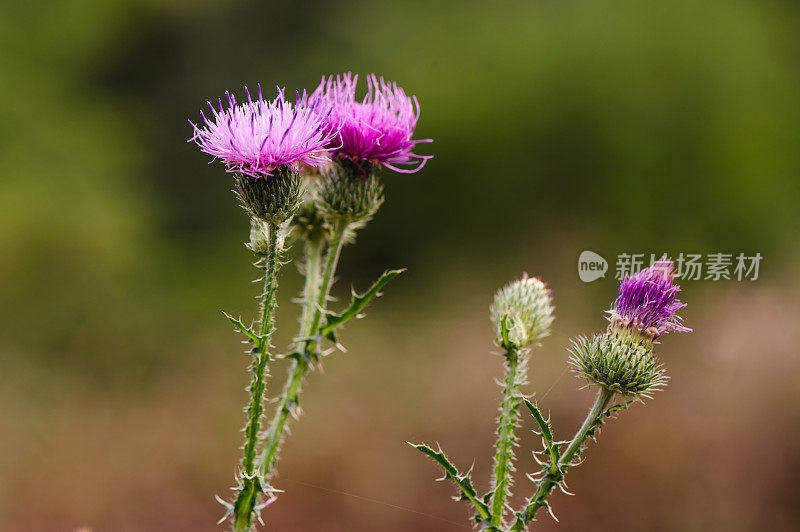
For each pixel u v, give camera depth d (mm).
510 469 2350
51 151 17031
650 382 2430
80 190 16438
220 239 17469
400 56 19422
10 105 17234
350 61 19766
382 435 10062
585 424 2305
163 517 8914
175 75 20438
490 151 17203
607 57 17578
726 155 16562
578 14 18812
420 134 17812
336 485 9000
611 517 8258
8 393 11086
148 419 10719
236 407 11016
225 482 9562
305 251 2883
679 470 8719
